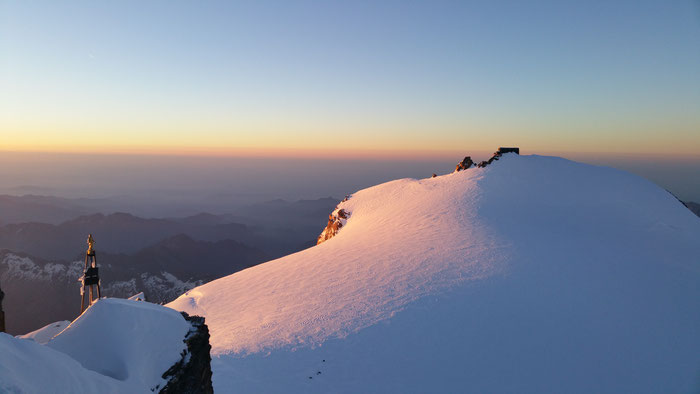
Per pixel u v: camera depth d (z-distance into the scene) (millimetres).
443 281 26875
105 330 7977
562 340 18781
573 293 23109
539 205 45188
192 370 9148
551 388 15727
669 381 15742
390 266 32688
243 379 17781
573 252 29781
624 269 26578
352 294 28094
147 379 7637
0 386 4633
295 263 42625
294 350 20438
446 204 50875
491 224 39875
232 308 32312
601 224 39250
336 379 17453
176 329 9461
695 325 19719
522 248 31156
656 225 39281
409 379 17078
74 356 7512
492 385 16203
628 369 16578
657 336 18812
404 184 70312
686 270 27094
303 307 27500
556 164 57062
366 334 21172
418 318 22125
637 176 54500
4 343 5422
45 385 5312
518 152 64562
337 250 43500
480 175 58531
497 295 23547
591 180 51344
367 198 70250
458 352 18672
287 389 16844
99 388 6203
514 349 18438
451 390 16125
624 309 21266
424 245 36719
